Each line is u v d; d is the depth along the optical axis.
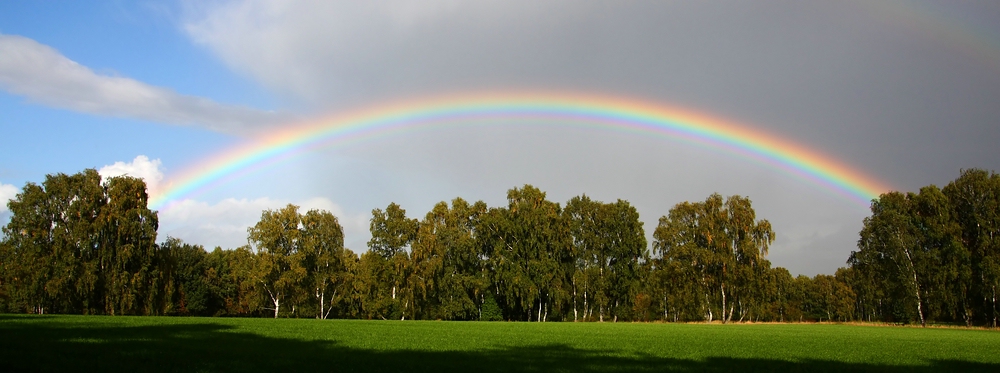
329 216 94.88
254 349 25.30
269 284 87.12
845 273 169.75
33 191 72.81
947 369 25.98
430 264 91.06
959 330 70.00
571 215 108.56
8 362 18.30
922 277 84.62
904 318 117.25
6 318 40.06
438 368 21.47
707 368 24.11
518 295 94.00
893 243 85.69
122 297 71.12
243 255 91.06
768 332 55.16
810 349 34.50
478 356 26.00
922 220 86.62
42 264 70.31
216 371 18.52
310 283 90.62
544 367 22.67
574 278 98.94
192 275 113.62
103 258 71.50
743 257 92.44
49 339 25.12
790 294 167.88
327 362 21.64
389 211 95.00
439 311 95.50
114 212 72.69
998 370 26.05
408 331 42.97
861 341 42.66
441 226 101.12
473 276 98.75
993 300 79.12
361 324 53.28
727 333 51.56
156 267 76.06
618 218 107.25
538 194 100.50
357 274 93.00
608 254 106.69
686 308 95.38
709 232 93.12
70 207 72.50
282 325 44.72
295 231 87.56
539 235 98.00
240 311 116.50
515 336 40.22
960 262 81.69
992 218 80.25
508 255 97.62
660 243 99.25
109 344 24.31
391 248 93.44
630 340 38.59
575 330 50.81
